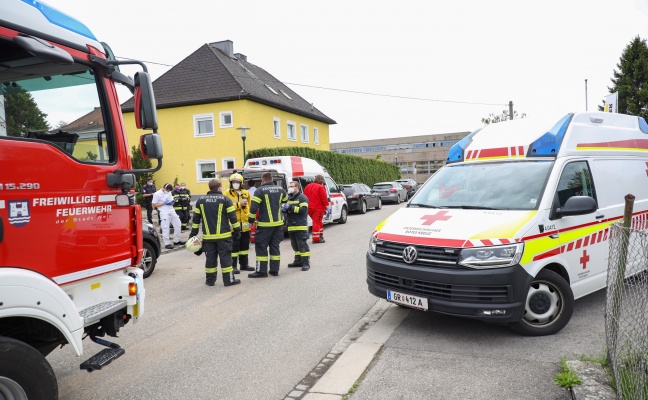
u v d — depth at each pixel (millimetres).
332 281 7297
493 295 4156
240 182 9102
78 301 3268
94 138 3346
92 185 3256
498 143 5566
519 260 4184
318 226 11547
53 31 3070
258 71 31406
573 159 5129
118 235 3518
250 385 3799
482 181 5301
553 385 3484
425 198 5598
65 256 3039
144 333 5148
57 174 2988
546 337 4473
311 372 4016
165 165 25484
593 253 5051
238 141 24203
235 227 7363
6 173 2676
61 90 3174
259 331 5098
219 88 24922
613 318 3348
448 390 3492
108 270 3412
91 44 3391
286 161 12953
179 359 4379
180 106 25047
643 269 2969
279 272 8242
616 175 5609
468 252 4219
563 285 4496
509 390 3441
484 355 4109
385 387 3598
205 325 5371
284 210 8180
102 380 3971
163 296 6805
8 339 2520
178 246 11797
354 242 11539
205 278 8008
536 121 5574
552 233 4539
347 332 4969
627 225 3336
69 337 2873
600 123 5762
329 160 25672
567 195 4848
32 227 2816
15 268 2697
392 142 71625
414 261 4520
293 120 29344
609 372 3479
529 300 4465
